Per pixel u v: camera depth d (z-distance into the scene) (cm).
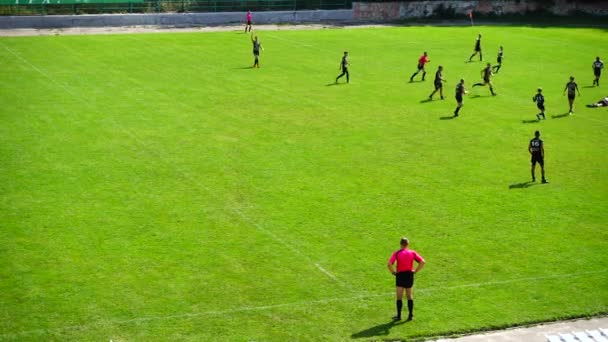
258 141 3806
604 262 2517
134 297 2262
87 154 3581
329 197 3073
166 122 4128
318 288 2331
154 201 3016
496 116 4316
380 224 2814
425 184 3231
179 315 2164
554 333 2095
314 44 6631
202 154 3600
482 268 2470
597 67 5066
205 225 2792
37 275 2391
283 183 3228
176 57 5941
